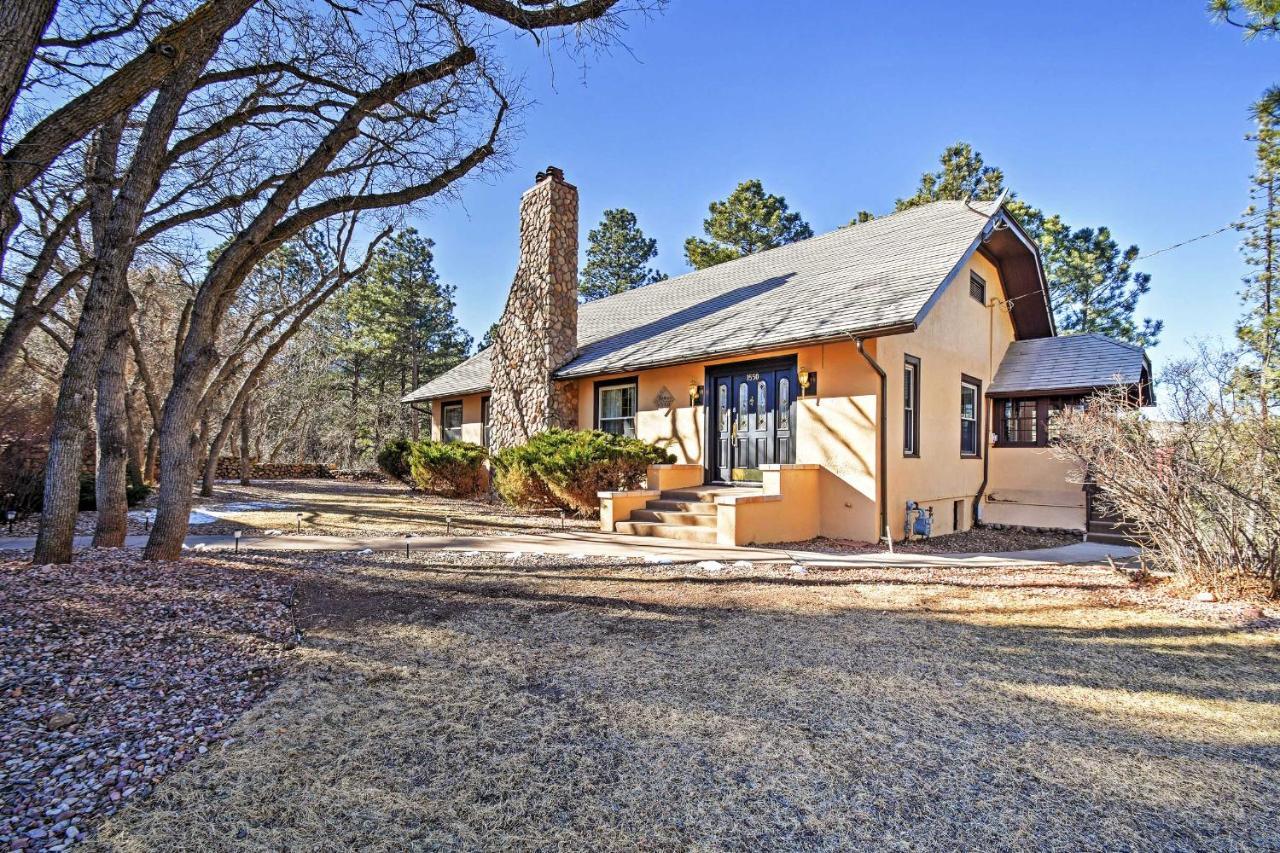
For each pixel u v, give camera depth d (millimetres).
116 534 7109
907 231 11805
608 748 2766
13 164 3383
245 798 2348
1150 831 2189
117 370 7203
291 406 28234
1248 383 5820
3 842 2039
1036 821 2244
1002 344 13008
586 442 10742
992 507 11805
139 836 2107
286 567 6379
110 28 6016
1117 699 3309
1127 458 6031
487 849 2076
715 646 4152
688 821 2234
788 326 9289
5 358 7363
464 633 4406
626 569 6660
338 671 3660
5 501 9078
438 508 12773
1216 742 2842
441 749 2744
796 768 2598
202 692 3307
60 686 3227
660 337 12125
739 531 8156
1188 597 5418
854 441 8805
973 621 4770
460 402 18266
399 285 32125
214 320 6785
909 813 2289
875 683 3518
